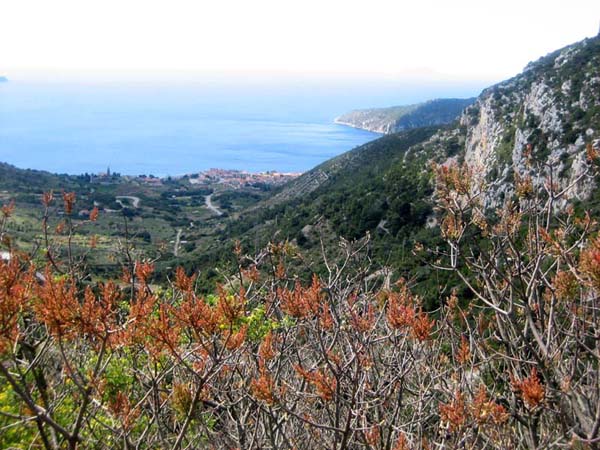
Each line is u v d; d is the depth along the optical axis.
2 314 3.01
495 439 4.31
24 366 4.43
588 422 4.11
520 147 42.03
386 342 5.52
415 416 4.72
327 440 4.40
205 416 5.39
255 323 5.34
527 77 60.47
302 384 4.84
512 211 5.66
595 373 4.57
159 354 3.68
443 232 4.99
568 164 33.09
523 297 4.45
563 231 5.00
